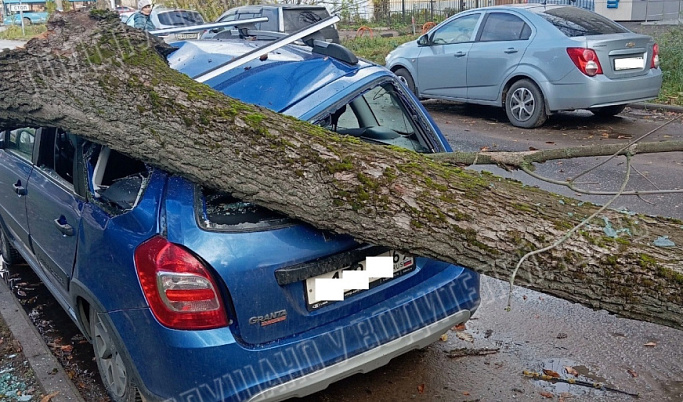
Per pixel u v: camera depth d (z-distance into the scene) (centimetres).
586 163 684
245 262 254
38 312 432
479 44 916
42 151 390
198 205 267
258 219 274
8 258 510
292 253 262
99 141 307
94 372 358
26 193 402
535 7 902
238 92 335
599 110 916
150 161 283
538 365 345
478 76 919
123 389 299
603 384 326
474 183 273
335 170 265
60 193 347
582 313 399
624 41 814
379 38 1653
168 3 1221
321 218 262
